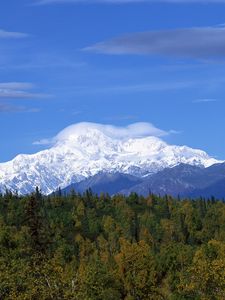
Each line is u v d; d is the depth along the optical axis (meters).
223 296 155.25
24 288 129.50
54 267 132.12
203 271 159.75
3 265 135.12
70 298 126.62
